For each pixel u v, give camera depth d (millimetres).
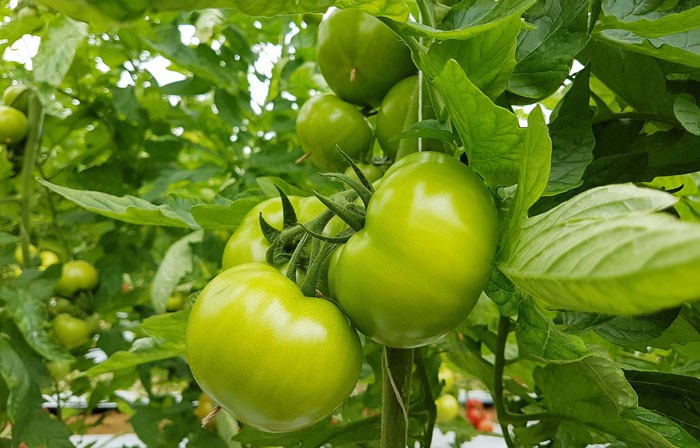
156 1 107
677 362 363
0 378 470
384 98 293
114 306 606
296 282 201
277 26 596
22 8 474
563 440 333
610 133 276
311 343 171
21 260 602
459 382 1002
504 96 223
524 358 339
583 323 250
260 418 178
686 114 230
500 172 182
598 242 121
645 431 191
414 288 165
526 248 153
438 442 956
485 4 204
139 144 595
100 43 559
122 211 254
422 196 167
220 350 169
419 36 188
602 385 206
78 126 588
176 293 649
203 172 551
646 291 99
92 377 612
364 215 182
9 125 516
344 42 282
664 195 129
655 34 213
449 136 200
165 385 829
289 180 536
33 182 604
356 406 507
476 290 170
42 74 434
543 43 221
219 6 125
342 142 305
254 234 220
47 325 488
